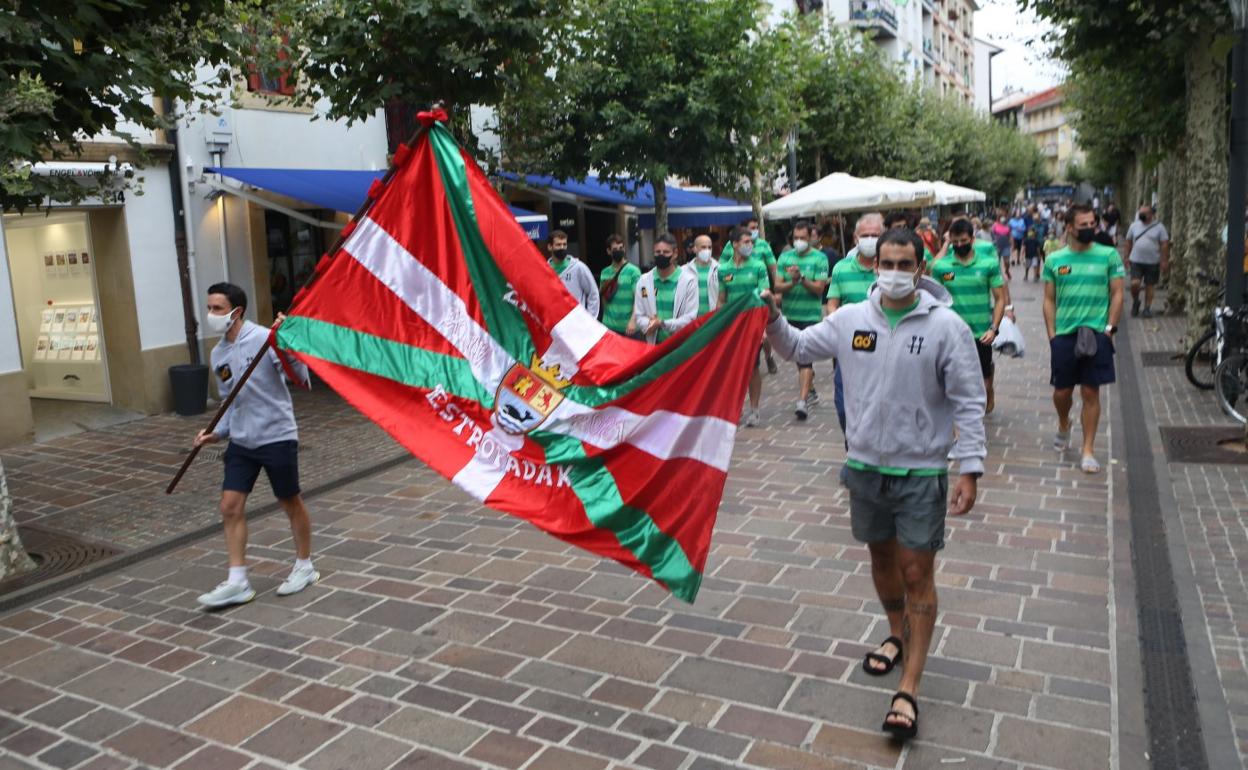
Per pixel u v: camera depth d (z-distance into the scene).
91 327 12.01
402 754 3.93
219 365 5.51
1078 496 6.98
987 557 5.81
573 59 12.73
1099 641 4.66
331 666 4.75
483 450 4.66
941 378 3.87
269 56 8.34
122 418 11.57
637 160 13.58
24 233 12.42
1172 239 19.59
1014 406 10.23
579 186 17.83
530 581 5.75
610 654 4.74
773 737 3.94
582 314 4.68
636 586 5.59
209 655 4.94
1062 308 7.65
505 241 4.79
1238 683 4.25
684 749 3.88
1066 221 7.59
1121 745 3.79
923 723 3.99
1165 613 4.99
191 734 4.17
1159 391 10.87
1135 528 6.27
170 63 6.80
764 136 16.56
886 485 3.95
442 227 4.90
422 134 4.96
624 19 13.22
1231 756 3.69
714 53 13.65
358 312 4.98
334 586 5.82
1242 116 9.20
